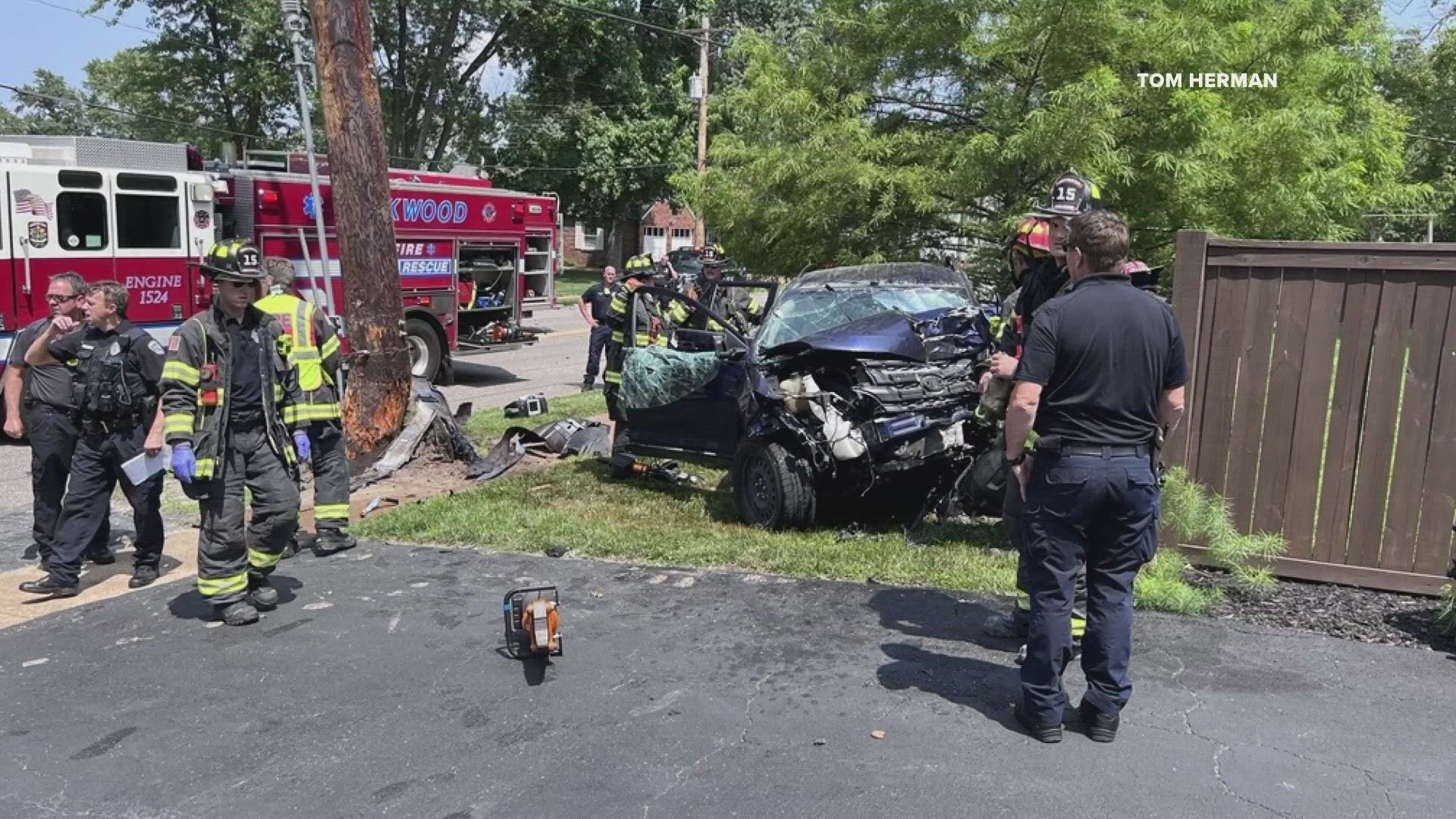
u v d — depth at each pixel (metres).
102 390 5.25
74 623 4.93
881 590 5.07
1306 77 9.90
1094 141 8.37
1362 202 10.55
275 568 5.21
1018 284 4.51
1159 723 3.62
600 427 9.28
